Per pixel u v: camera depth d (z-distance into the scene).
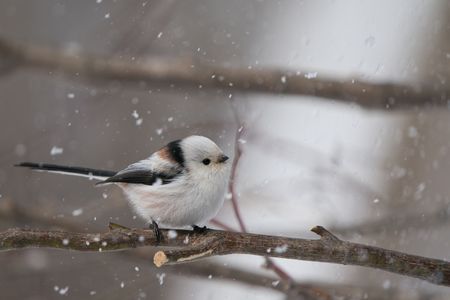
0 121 16.55
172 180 9.22
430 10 15.50
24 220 12.86
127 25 16.09
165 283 13.20
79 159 15.36
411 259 7.27
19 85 16.66
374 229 12.94
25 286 12.96
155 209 9.38
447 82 13.23
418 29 15.50
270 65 15.52
